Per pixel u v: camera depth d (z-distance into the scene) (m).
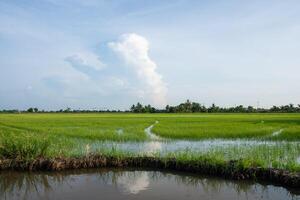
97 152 19.97
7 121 61.66
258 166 16.36
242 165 16.25
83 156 19.12
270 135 34.00
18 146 18.67
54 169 17.89
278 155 20.41
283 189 14.65
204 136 32.66
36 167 17.97
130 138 30.45
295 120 63.03
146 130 41.81
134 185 15.51
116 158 18.91
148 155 19.89
